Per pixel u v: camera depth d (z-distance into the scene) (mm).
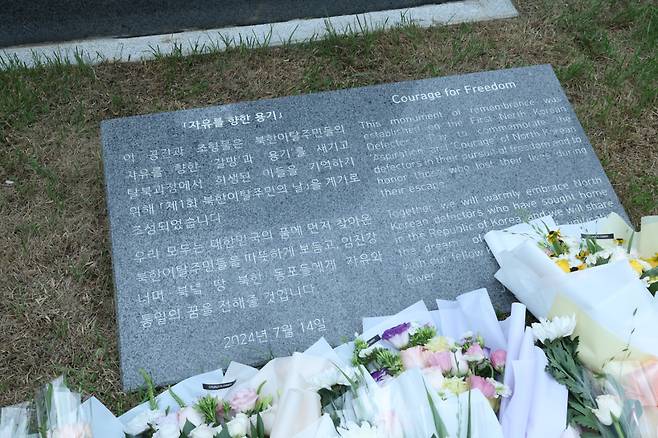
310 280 2658
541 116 3193
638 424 1991
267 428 2092
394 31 3631
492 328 2430
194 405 2201
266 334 2547
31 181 2965
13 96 3217
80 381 2473
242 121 3031
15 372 2490
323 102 3131
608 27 3754
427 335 2391
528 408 2133
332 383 2186
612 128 3314
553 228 2803
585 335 2299
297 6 3699
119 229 2701
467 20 3721
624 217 2945
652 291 2428
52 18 3477
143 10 3551
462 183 2947
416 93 3207
